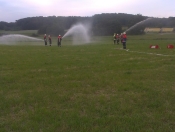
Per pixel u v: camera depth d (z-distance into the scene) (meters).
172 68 12.51
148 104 6.73
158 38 57.25
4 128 5.33
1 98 7.36
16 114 6.14
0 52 23.08
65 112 6.20
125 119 5.72
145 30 75.56
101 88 8.55
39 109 6.38
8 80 9.82
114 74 10.94
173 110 6.34
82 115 6.02
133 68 12.63
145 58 16.86
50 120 5.68
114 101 7.00
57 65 13.80
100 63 14.49
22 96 7.54
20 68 12.86
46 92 7.97
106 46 31.89
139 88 8.44
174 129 5.29
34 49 27.53
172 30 76.12
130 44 36.12
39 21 100.00
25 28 102.25
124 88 8.37
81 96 7.57
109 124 5.49
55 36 75.75
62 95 7.64
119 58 16.98
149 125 5.45
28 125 5.44
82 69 12.41
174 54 19.53
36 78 10.24
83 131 5.14
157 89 8.30
